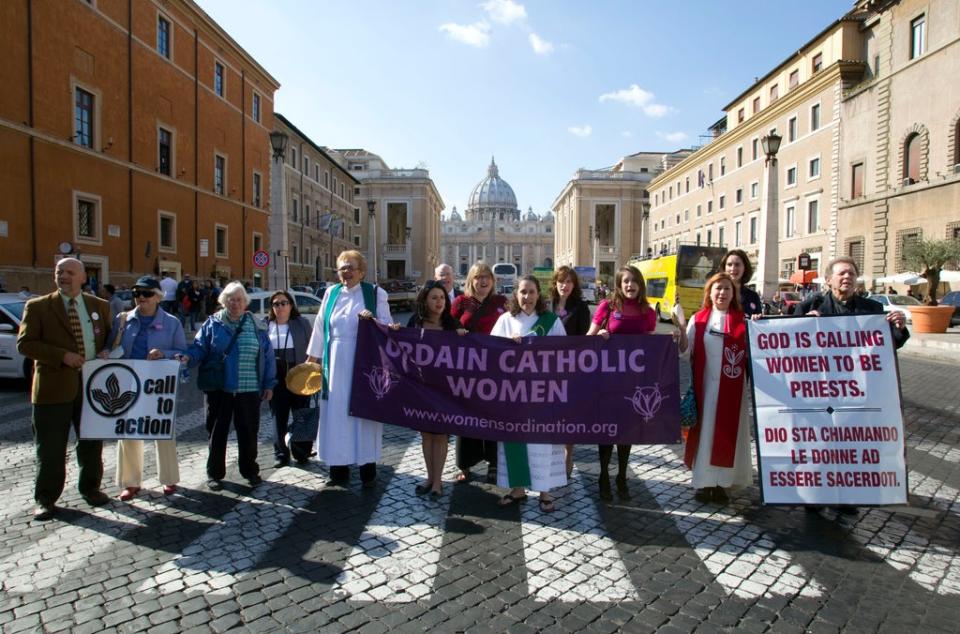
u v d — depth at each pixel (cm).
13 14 1958
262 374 565
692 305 2573
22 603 346
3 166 1930
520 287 521
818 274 3678
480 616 333
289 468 608
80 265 493
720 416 490
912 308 2012
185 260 2981
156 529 451
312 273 5319
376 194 8338
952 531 450
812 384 460
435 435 527
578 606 345
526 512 490
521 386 505
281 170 2236
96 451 501
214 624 325
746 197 4716
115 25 2452
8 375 1007
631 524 465
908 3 2930
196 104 3077
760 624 327
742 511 492
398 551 415
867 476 452
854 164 3375
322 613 336
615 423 497
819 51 3841
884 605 346
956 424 793
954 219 2641
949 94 2686
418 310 574
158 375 509
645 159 8838
